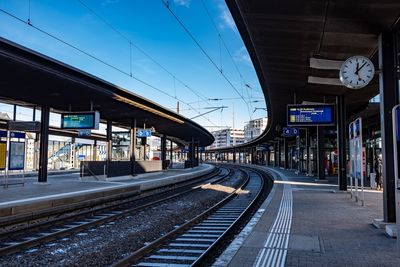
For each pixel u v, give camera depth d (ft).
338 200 52.01
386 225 30.68
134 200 63.46
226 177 143.33
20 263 26.05
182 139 196.95
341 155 63.67
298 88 64.23
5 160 61.52
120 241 33.09
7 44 44.06
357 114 90.07
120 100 72.69
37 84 57.98
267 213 40.34
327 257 22.81
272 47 43.57
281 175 123.03
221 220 44.75
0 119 97.09
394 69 33.94
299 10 32.48
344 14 32.24
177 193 79.56
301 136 142.20
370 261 21.99
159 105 89.81
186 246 30.53
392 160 32.60
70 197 51.75
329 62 46.44
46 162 72.38
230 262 21.74
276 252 23.98
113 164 89.56
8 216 40.98
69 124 74.38
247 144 254.88
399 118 24.06
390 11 30.68
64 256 27.96
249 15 34.55
